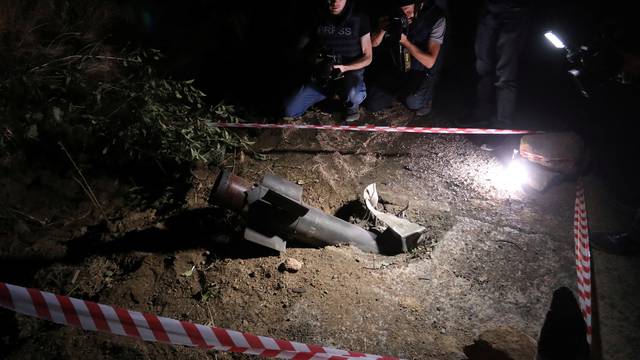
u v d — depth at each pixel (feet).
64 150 14.92
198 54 20.72
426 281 11.89
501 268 12.36
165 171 15.39
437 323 10.67
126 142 14.61
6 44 15.53
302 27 17.30
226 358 9.44
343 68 17.03
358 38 17.11
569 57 12.67
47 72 15.48
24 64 15.10
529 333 10.46
